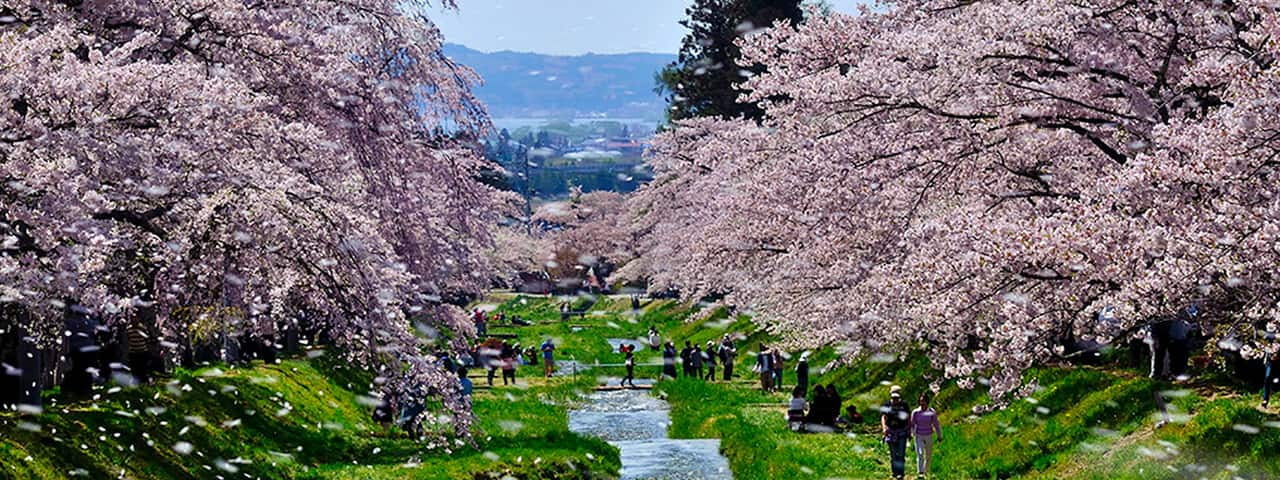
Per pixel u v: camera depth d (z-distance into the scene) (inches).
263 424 861.2
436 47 1098.7
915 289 629.3
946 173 789.9
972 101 751.1
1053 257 543.8
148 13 745.0
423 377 785.6
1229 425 631.2
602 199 4074.8
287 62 821.2
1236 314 522.3
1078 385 836.0
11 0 671.1
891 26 890.7
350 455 875.4
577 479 866.8
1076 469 704.4
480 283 1268.5
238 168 690.2
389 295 744.3
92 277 589.9
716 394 1457.9
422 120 1059.9
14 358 622.2
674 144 2169.0
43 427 615.2
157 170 618.2
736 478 928.3
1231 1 652.7
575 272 3858.3
